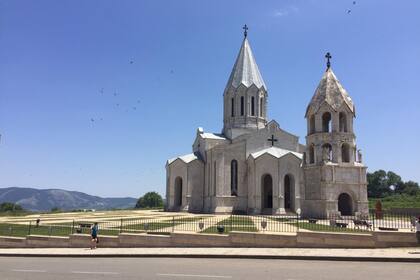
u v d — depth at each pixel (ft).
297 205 194.59
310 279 45.06
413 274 48.11
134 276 48.08
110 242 86.53
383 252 66.49
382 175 388.78
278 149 207.62
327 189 137.39
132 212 222.07
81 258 70.03
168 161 234.58
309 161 149.28
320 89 151.02
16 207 314.96
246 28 241.35
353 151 144.15
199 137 234.79
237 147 209.15
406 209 142.41
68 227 105.60
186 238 82.69
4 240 93.50
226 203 202.28
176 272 50.85
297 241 77.61
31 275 49.93
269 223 118.01
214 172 207.82
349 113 146.51
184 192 217.97
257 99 224.74
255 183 197.06
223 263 59.52
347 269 52.29
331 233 76.48
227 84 234.17
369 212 153.89
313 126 151.64
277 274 48.55
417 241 73.41
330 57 156.97
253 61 232.53
